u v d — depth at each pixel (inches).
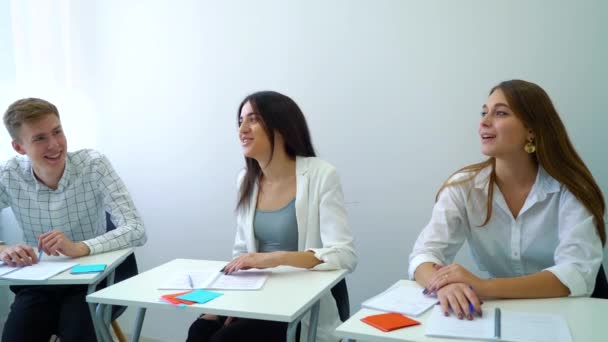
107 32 116.3
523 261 65.4
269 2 101.0
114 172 89.4
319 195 73.4
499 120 61.7
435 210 68.2
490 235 66.6
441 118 88.7
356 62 94.3
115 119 117.5
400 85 91.4
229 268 65.6
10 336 73.5
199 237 111.9
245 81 104.4
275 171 76.4
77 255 77.0
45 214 86.1
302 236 73.1
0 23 110.5
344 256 68.2
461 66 86.7
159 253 116.3
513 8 82.9
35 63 115.1
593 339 42.6
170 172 113.4
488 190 65.5
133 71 114.8
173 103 111.7
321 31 96.8
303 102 99.3
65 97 119.2
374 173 94.6
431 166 90.1
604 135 78.8
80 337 71.7
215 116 107.9
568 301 52.6
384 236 94.8
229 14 105.0
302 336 66.9
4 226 120.6
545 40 81.3
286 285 60.7
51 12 116.9
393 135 92.5
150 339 116.6
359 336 45.1
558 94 81.0
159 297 57.6
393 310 50.1
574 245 58.1
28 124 78.8
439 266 60.6
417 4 89.2
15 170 85.8
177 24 110.1
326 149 98.0
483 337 42.5
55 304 79.0
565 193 61.2
